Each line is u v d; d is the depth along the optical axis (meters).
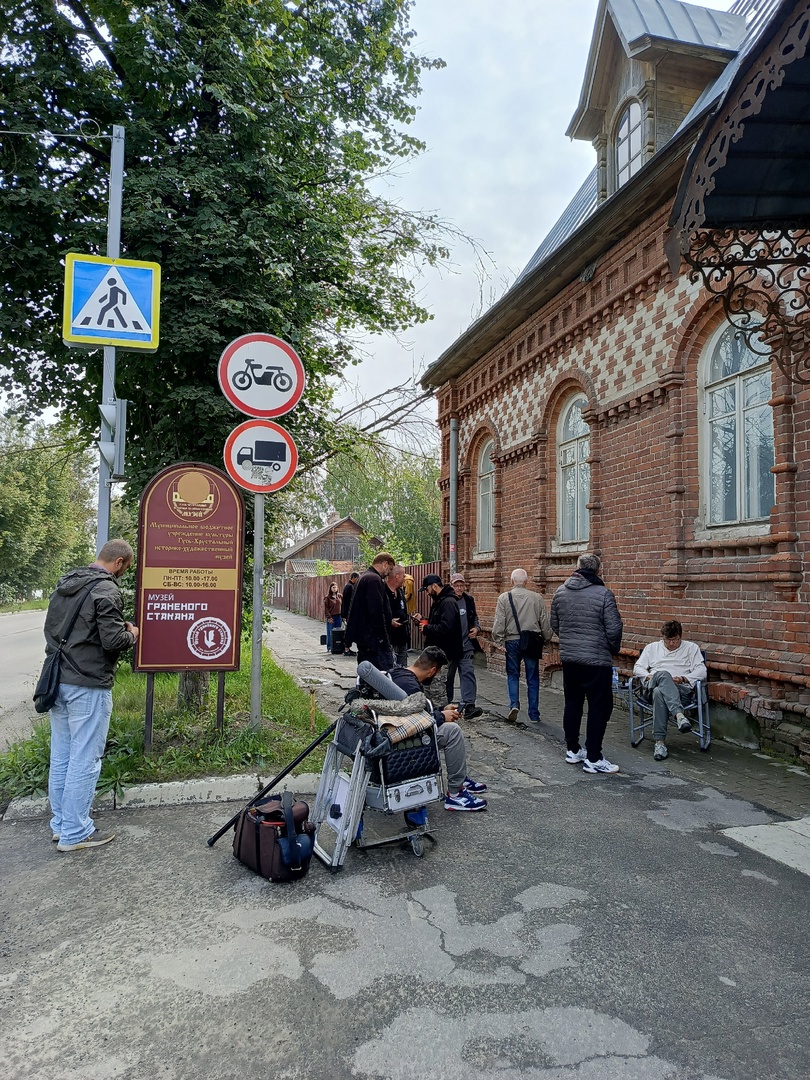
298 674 11.90
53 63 7.20
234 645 5.81
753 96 3.33
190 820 4.69
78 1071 2.36
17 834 4.45
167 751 5.55
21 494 40.22
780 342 5.30
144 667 5.60
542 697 9.38
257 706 5.96
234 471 5.81
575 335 9.62
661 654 6.71
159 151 7.41
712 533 7.14
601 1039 2.52
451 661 7.88
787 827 4.60
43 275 7.03
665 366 7.62
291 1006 2.71
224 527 5.81
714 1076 2.35
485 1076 2.33
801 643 5.90
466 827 4.64
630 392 8.30
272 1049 2.47
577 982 2.88
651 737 6.84
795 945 3.19
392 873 3.93
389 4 8.94
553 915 3.44
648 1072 2.36
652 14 8.80
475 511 13.81
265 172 7.46
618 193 7.68
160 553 5.68
